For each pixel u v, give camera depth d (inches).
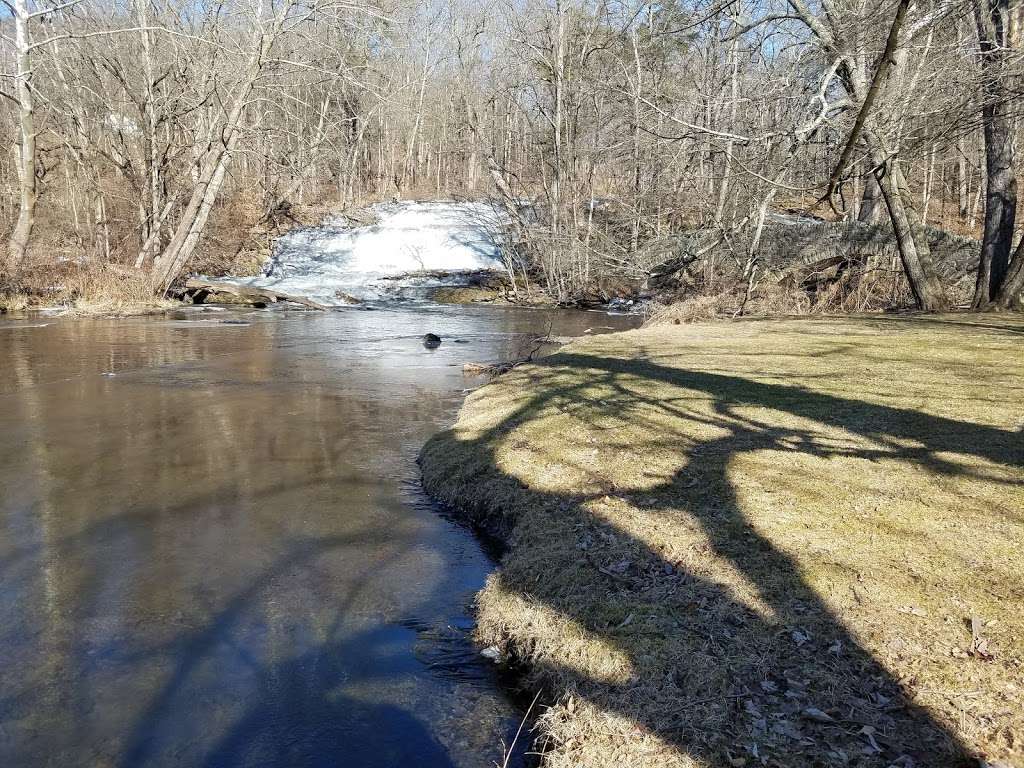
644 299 937.5
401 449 287.1
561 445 235.5
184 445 288.7
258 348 553.9
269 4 872.3
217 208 1248.8
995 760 93.7
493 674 138.1
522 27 1160.8
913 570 138.4
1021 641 115.3
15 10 784.9
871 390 279.9
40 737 117.6
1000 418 233.6
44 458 268.4
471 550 195.2
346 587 171.8
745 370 333.1
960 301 665.0
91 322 693.3
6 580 171.8
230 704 126.8
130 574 175.8
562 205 1018.7
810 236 733.3
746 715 107.3
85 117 991.0
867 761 96.5
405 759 113.8
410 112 1787.6
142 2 934.4
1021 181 922.7
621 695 116.7
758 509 170.6
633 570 152.4
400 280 1112.2
